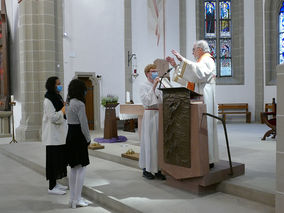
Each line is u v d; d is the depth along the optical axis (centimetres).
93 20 1203
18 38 1152
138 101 1332
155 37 1379
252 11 1468
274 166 507
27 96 998
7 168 664
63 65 1098
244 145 737
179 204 370
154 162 476
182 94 400
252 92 1482
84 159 399
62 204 426
